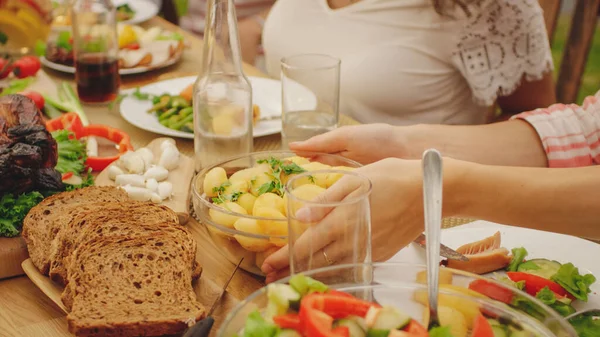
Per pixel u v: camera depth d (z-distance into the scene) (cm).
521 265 112
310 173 96
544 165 152
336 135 137
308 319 69
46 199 128
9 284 117
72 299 103
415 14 231
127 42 231
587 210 109
